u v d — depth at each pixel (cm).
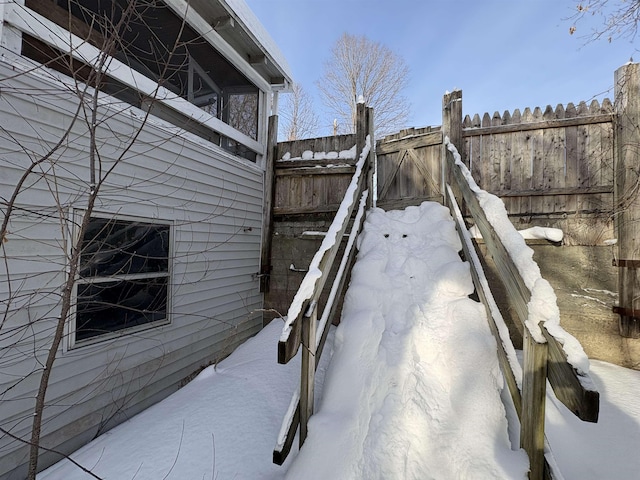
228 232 441
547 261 337
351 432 177
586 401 109
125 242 297
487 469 149
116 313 289
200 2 374
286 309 493
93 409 263
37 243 227
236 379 278
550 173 342
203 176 395
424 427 175
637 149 303
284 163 509
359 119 463
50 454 232
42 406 146
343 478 159
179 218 358
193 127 396
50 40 239
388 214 385
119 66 292
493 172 365
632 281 302
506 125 360
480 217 250
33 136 226
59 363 239
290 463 178
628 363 302
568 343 129
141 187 312
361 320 243
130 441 210
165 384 336
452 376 198
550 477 136
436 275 277
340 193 474
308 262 485
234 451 194
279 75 539
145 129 316
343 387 204
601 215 320
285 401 243
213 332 410
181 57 445
